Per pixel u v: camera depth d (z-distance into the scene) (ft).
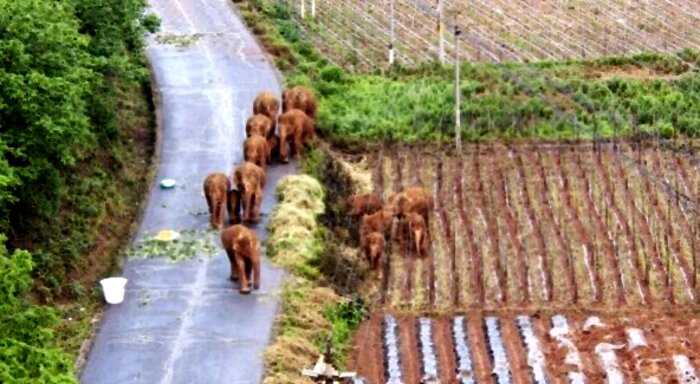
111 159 146.10
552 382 106.93
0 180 96.53
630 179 148.56
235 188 135.64
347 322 117.19
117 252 126.72
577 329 116.98
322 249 127.24
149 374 104.27
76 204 132.05
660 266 128.57
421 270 128.26
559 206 142.41
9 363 81.51
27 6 116.88
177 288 119.14
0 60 112.16
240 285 118.11
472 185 148.36
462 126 161.79
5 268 88.58
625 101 170.09
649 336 115.24
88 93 134.31
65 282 119.75
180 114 162.81
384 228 131.75
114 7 146.82
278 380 102.53
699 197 144.77
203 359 106.42
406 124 162.91
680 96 171.32
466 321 118.62
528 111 164.45
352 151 158.30
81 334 111.04
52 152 117.50
